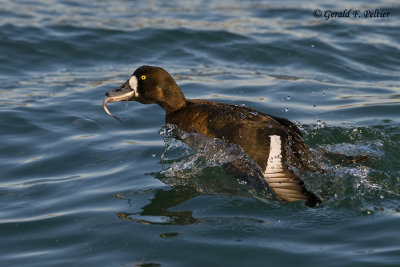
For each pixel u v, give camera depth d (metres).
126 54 16.47
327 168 9.56
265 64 15.88
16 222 8.38
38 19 18.52
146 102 10.87
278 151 9.20
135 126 12.10
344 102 13.16
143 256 7.38
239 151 9.30
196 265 7.12
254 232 7.83
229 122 9.85
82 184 9.59
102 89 14.15
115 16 19.23
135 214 8.51
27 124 12.01
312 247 7.40
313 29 18.05
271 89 14.03
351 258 7.08
